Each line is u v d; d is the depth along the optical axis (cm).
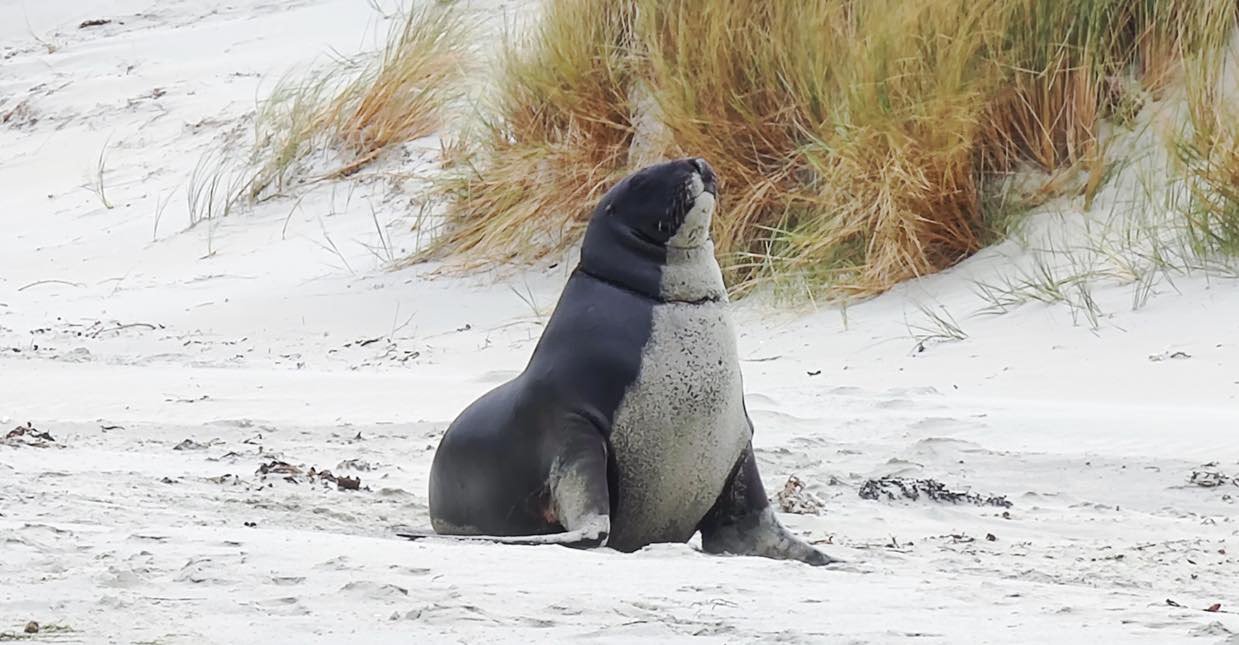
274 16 9281
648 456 2367
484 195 5797
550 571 1942
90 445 3256
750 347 4450
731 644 1577
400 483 2934
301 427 3550
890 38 5081
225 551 2014
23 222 7100
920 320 4453
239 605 1719
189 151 7606
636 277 2400
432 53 6975
